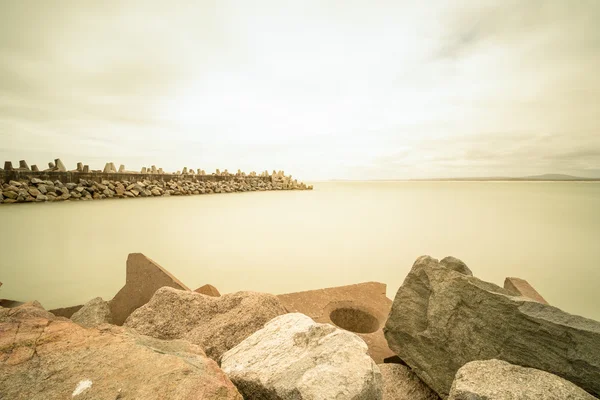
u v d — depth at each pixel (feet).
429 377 9.93
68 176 72.23
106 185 78.23
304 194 132.05
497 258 38.27
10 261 30.30
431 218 68.69
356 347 7.38
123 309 15.48
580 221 64.90
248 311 11.73
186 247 39.29
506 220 66.69
